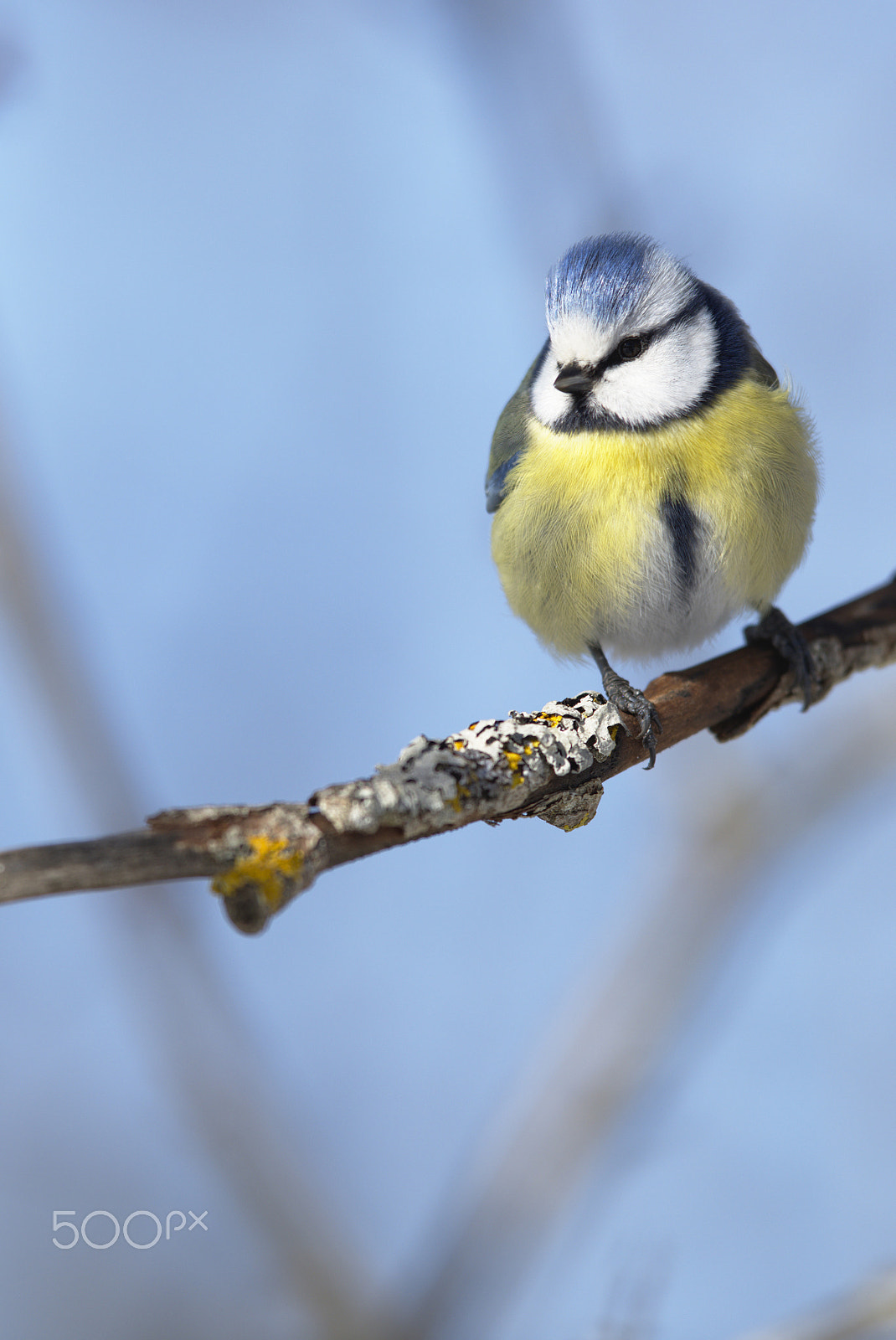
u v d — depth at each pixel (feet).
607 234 29.55
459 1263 28.84
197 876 14.33
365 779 16.55
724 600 28.73
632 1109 31.42
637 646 30.86
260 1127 29.99
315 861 14.88
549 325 28.55
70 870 13.69
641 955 33.09
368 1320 28.19
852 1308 18.81
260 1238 29.12
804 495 27.86
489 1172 30.07
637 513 27.27
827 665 25.70
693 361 27.61
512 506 29.19
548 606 29.40
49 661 33.45
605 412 27.50
